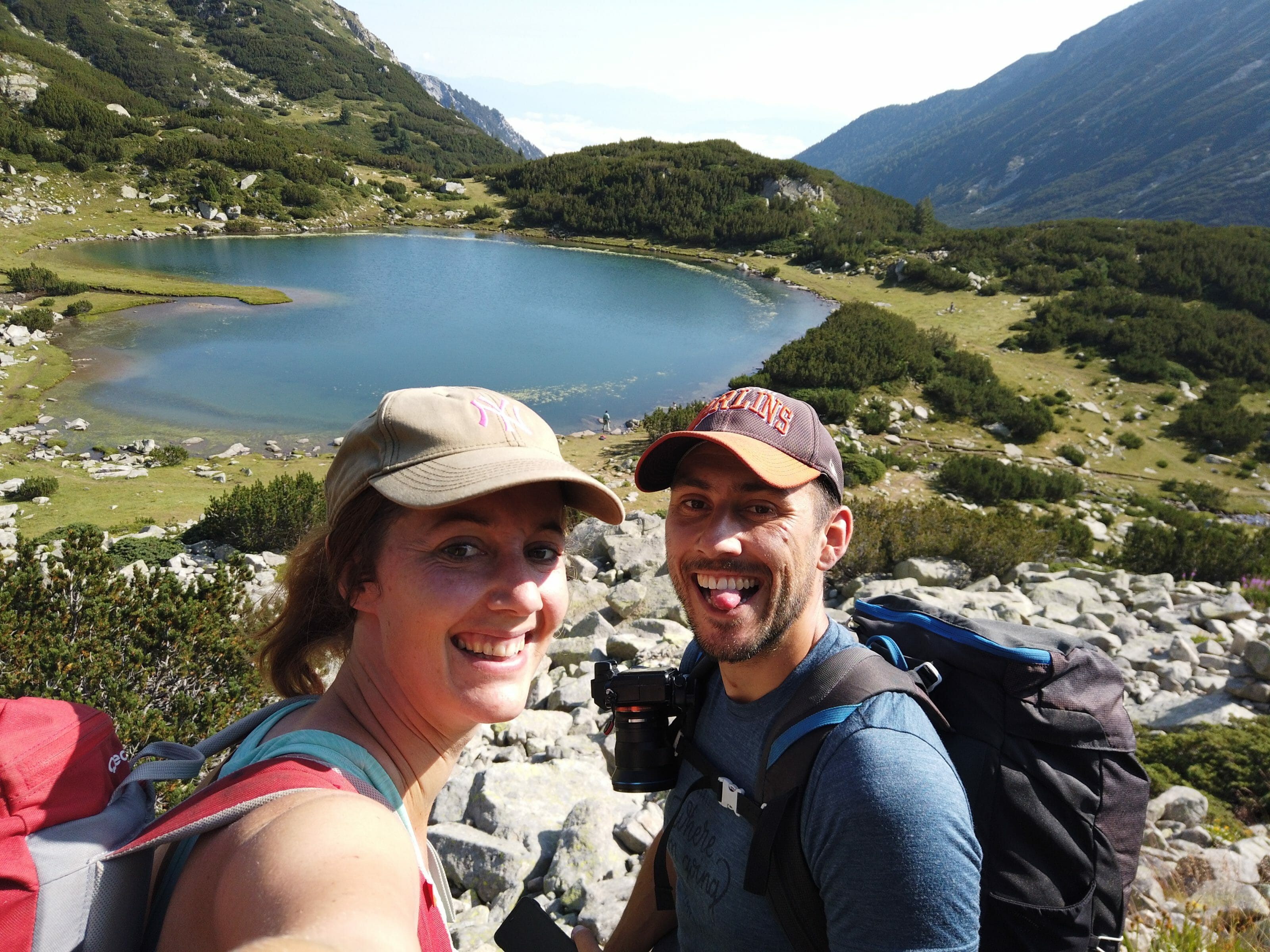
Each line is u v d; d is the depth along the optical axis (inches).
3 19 5674.2
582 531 439.2
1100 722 66.1
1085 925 63.0
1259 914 143.0
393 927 25.0
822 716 59.4
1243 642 285.1
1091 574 406.3
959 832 53.2
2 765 31.1
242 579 236.4
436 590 38.9
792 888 58.4
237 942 25.9
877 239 3422.7
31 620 190.9
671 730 74.7
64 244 2844.5
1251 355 1955.0
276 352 1759.4
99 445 1165.1
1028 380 1893.5
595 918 138.8
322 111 6259.8
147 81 5713.6
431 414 40.2
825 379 1656.0
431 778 43.3
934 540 447.5
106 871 30.7
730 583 63.3
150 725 173.2
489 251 3348.9
